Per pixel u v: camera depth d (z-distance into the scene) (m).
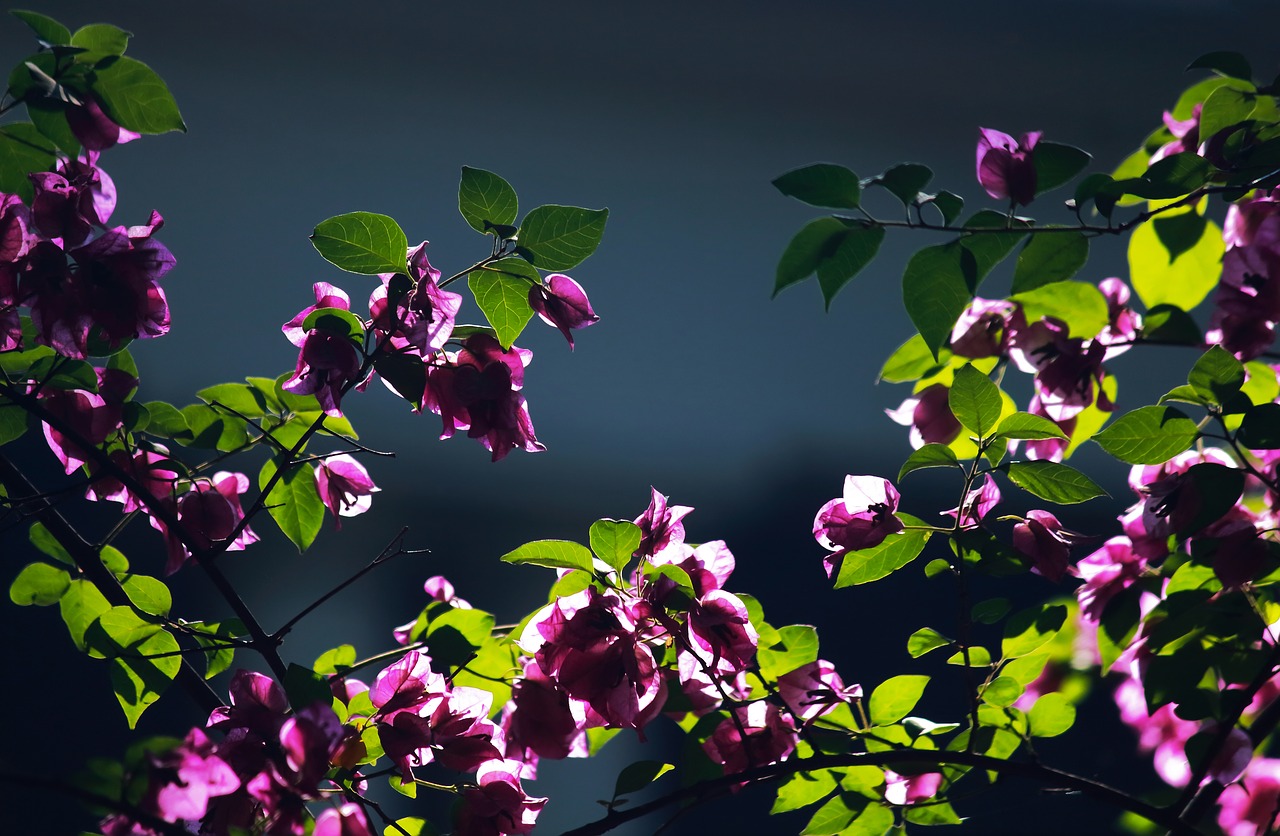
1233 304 4.41
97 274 4.36
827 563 4.39
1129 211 7.88
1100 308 4.48
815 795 4.43
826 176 4.32
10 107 4.36
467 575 9.24
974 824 6.16
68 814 4.89
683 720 4.46
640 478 10.88
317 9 11.85
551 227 4.34
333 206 11.46
